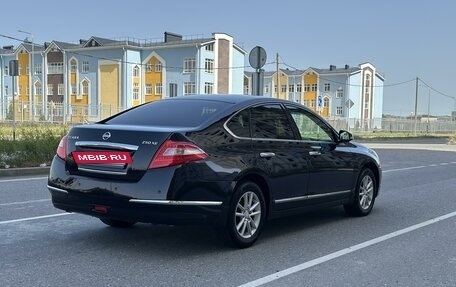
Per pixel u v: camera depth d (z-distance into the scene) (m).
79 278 4.73
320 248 6.01
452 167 17.16
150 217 5.21
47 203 8.51
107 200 5.34
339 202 7.44
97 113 57.78
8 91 80.31
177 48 67.00
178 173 5.18
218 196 5.42
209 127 5.63
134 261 5.30
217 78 67.81
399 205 9.20
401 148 29.75
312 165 6.73
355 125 59.91
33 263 5.17
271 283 4.72
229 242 5.77
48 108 45.69
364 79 89.69
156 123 5.86
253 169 5.80
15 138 15.48
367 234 6.79
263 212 6.08
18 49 78.31
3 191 9.77
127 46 67.38
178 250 5.75
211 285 4.62
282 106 6.70
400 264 5.43
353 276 4.98
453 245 6.28
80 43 77.81
